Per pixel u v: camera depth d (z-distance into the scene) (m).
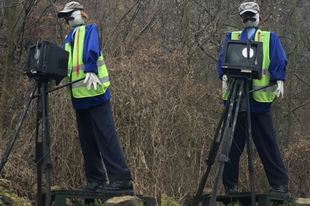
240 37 6.45
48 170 5.35
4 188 8.04
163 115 9.95
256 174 10.94
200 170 10.03
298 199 6.20
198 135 10.35
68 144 9.18
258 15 6.45
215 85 12.40
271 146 6.35
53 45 5.49
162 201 8.58
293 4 13.53
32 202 7.58
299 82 14.67
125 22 12.53
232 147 6.48
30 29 11.91
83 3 12.67
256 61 5.61
